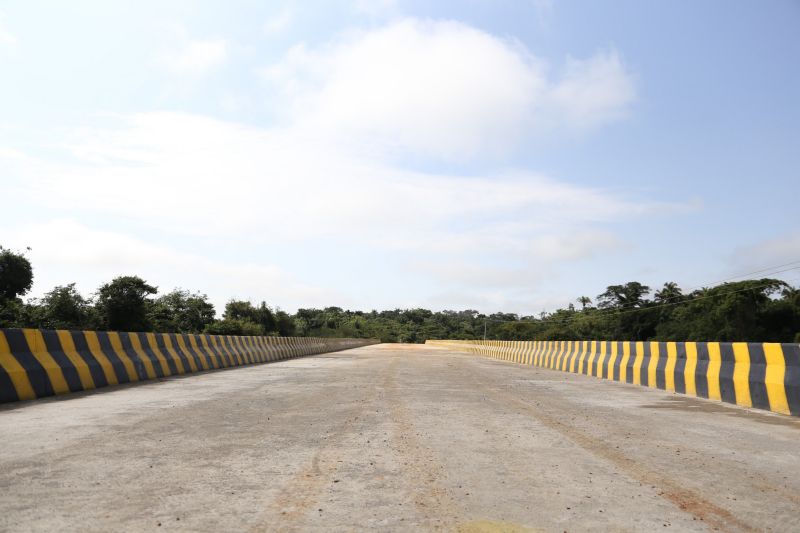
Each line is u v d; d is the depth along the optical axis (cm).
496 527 367
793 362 880
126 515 378
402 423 741
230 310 5828
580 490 450
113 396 1009
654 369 1328
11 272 3462
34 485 441
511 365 2455
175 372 1547
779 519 388
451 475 489
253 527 361
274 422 739
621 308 9531
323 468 507
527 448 601
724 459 560
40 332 1028
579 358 1933
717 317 6500
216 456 546
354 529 360
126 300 3403
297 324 8825
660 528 369
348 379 1423
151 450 567
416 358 2994
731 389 1015
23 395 940
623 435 680
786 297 6481
